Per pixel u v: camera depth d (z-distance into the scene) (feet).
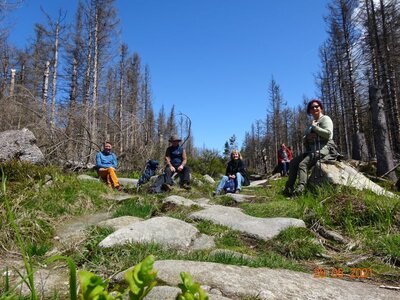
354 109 77.41
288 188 20.45
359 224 13.53
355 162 48.98
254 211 16.62
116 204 17.98
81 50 89.35
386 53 63.10
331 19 86.43
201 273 7.29
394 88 64.08
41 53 89.86
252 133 236.22
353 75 79.10
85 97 76.28
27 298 6.23
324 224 13.70
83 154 36.47
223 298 6.11
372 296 7.22
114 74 103.65
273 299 6.49
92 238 11.30
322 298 6.77
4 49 62.39
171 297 5.85
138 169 38.17
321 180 18.15
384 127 42.29
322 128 19.02
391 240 11.33
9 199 13.67
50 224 13.19
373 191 17.03
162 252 9.89
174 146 26.86
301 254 11.21
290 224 13.55
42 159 25.26
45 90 71.56
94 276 1.73
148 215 15.76
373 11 63.98
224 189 26.96
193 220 14.37
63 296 7.00
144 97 134.41
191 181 32.19
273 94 192.34
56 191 17.02
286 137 200.85
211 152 62.95
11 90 39.55
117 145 38.63
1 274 8.40
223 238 12.33
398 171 42.29
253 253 11.15
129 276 1.68
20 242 3.02
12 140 24.68
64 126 34.37
